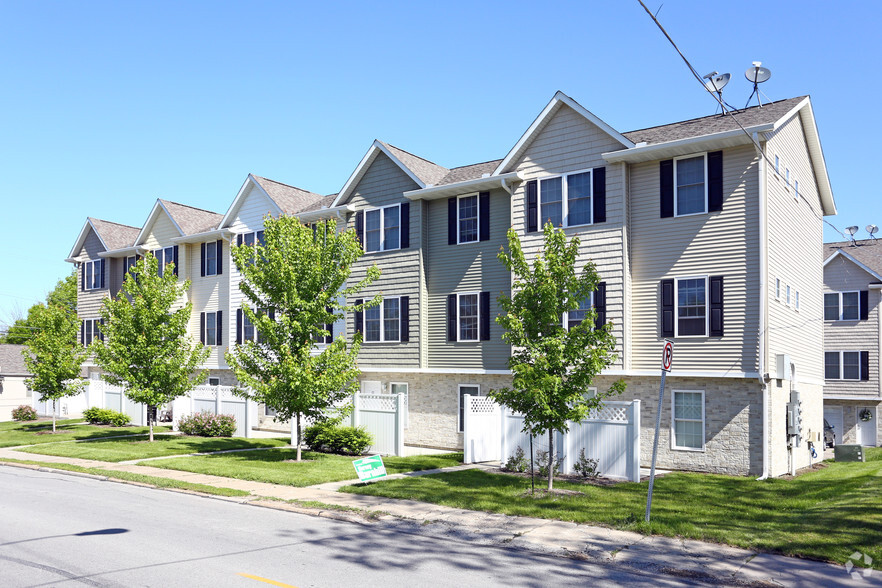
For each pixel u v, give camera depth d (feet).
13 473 66.08
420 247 85.81
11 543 36.04
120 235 138.82
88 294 139.85
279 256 68.54
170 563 31.96
